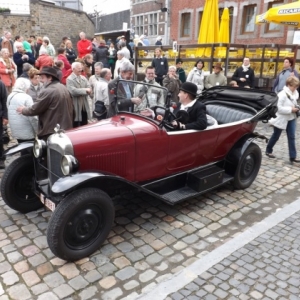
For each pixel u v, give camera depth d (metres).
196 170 4.45
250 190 5.09
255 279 3.05
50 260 3.27
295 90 6.09
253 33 17.14
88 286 2.95
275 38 15.95
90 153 3.36
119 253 3.43
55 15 22.08
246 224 4.09
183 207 4.46
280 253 3.46
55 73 4.50
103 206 3.29
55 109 4.44
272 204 4.65
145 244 3.60
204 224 4.05
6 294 2.82
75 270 3.14
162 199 3.84
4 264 3.20
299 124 9.27
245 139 4.92
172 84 7.40
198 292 2.87
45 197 3.54
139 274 3.12
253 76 9.13
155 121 3.89
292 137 6.20
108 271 3.14
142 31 26.28
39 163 3.75
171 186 4.25
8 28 20.27
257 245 3.60
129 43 16.75
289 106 6.00
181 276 3.07
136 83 4.08
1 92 5.25
